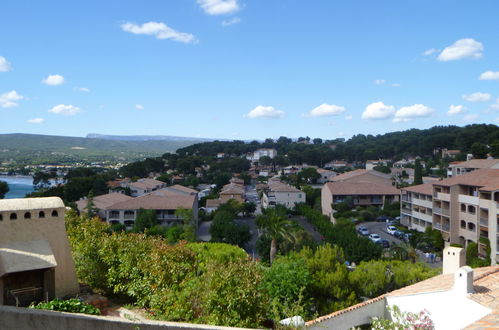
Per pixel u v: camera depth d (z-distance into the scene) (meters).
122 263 19.80
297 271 24.08
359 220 82.19
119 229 72.69
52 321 7.83
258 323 15.61
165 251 20.47
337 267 27.05
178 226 70.00
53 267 17.20
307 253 29.17
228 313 15.19
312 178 156.88
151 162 197.12
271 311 16.73
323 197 99.31
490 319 11.34
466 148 162.25
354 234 54.50
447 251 20.72
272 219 48.72
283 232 47.72
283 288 22.95
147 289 18.16
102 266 21.17
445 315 14.36
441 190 62.97
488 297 13.43
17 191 184.00
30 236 17.50
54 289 17.94
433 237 59.75
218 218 70.75
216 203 109.06
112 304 19.58
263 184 157.12
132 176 184.25
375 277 26.47
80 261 21.25
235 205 100.19
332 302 25.02
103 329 8.48
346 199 88.44
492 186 52.31
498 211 48.12
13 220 17.11
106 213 82.12
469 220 56.44
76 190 123.06
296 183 147.62
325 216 84.44
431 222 64.94
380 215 85.44
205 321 15.34
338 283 25.45
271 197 103.25
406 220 76.12
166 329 9.27
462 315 13.66
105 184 133.75
